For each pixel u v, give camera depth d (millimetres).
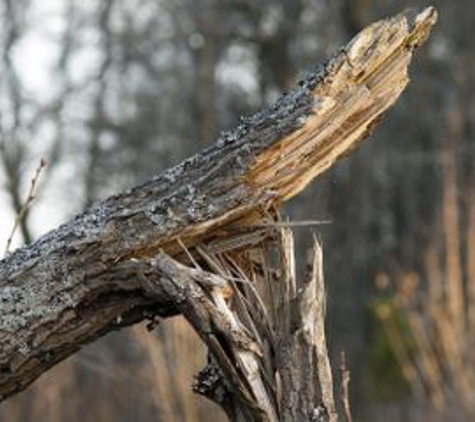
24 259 4824
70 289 4750
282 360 4621
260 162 4602
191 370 9891
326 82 4602
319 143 4621
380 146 30344
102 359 11609
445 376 11781
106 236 4699
